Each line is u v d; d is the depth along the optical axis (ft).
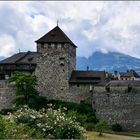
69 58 431.84
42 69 431.02
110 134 347.56
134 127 395.14
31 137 165.99
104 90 405.18
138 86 399.24
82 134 187.93
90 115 400.26
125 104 398.83
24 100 410.72
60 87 425.28
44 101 418.72
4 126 169.58
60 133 176.96
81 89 420.77
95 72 433.48
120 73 644.27
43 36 437.58
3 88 425.28
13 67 456.86
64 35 439.22
